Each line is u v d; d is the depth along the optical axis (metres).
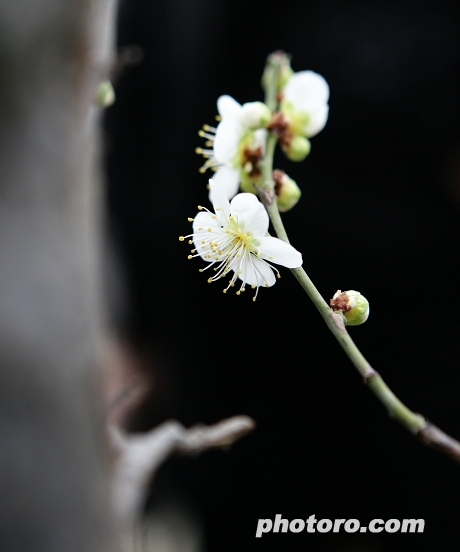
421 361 0.96
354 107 0.90
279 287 0.94
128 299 0.92
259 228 0.42
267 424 0.99
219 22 0.91
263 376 0.98
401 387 0.97
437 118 0.89
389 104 0.90
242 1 0.89
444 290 0.95
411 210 0.92
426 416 0.96
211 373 0.98
